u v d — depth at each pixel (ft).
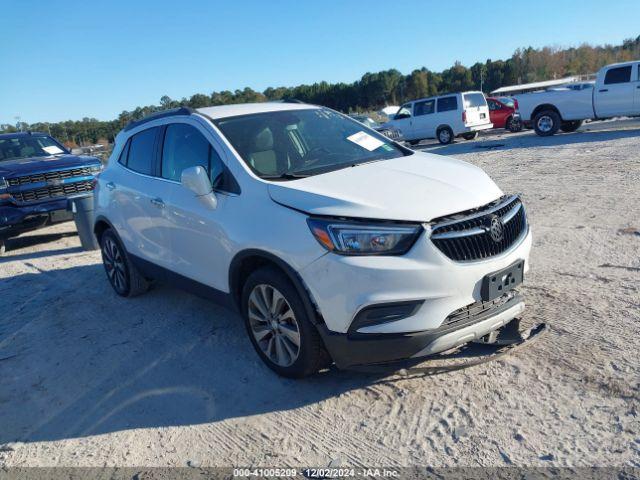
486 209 11.44
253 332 12.90
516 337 12.74
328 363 12.17
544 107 57.77
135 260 17.62
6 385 14.05
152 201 15.62
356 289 10.44
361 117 74.28
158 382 13.15
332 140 14.84
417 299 10.34
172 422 11.48
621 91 52.08
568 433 9.68
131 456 10.52
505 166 39.45
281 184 12.07
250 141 13.78
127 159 17.87
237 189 12.80
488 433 9.94
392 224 10.49
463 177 12.42
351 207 10.84
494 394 11.02
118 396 12.75
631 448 9.13
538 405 10.52
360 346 10.75
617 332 12.71
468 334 10.96
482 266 10.84
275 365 12.55
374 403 11.26
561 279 16.28
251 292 12.56
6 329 17.78
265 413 11.39
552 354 12.12
